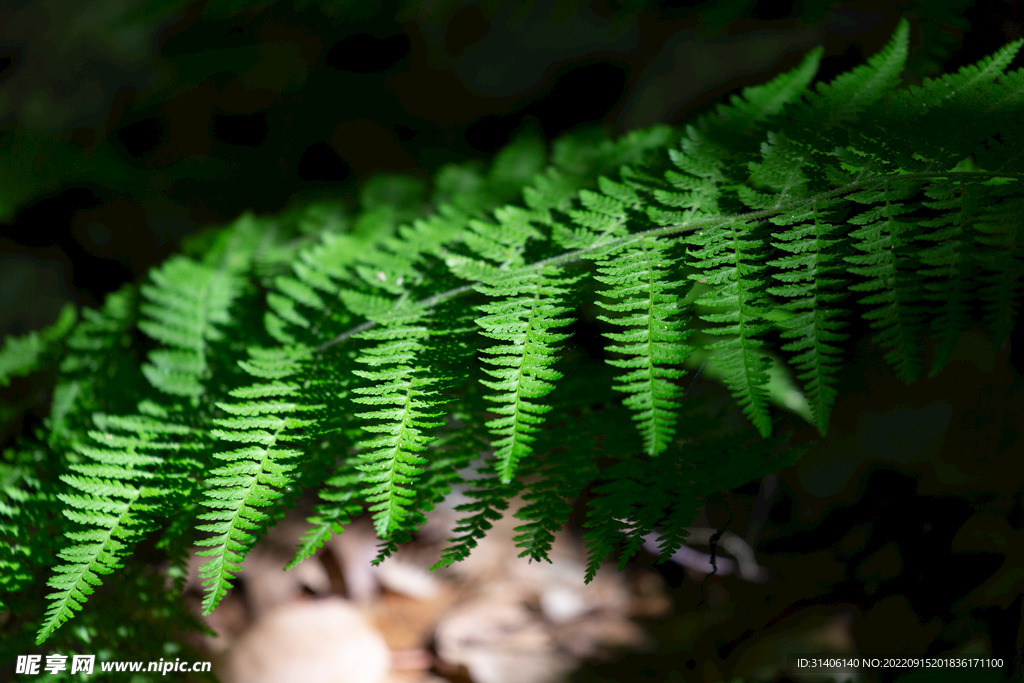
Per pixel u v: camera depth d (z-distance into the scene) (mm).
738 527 828
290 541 946
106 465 675
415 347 677
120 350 759
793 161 681
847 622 766
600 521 674
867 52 827
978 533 744
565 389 713
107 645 705
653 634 811
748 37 959
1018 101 671
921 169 666
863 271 655
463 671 815
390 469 647
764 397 649
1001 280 647
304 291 724
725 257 663
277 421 668
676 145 740
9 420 804
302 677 812
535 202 724
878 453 791
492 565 920
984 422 761
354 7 1021
